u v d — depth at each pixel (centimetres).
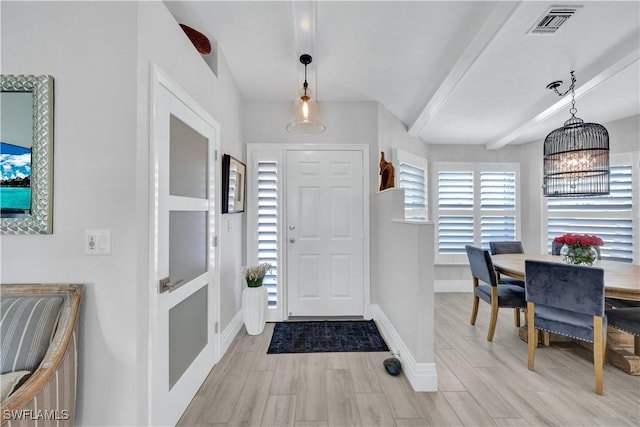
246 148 315
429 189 441
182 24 194
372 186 321
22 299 117
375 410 170
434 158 443
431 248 192
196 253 192
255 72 262
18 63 125
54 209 125
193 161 187
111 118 127
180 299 168
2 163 121
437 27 195
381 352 243
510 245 365
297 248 319
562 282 197
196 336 192
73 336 118
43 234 125
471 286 438
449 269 441
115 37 128
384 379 203
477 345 255
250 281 281
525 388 191
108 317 126
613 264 271
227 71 251
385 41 211
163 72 147
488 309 356
